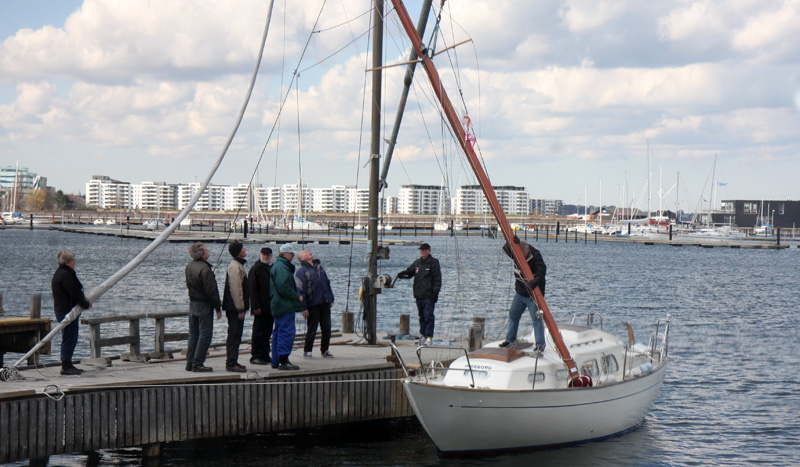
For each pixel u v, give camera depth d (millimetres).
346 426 14125
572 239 165500
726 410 16734
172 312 14281
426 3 15250
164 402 11578
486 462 12328
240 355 15008
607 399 13172
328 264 73938
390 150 16891
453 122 13242
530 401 11977
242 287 12891
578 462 12555
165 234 12766
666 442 14133
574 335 13781
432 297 17047
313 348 16391
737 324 33250
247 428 12375
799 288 54156
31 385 10914
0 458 10125
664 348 16531
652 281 58656
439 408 11641
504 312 34469
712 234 160375
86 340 23984
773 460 13297
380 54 16828
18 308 33906
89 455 12258
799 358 23578
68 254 12109
